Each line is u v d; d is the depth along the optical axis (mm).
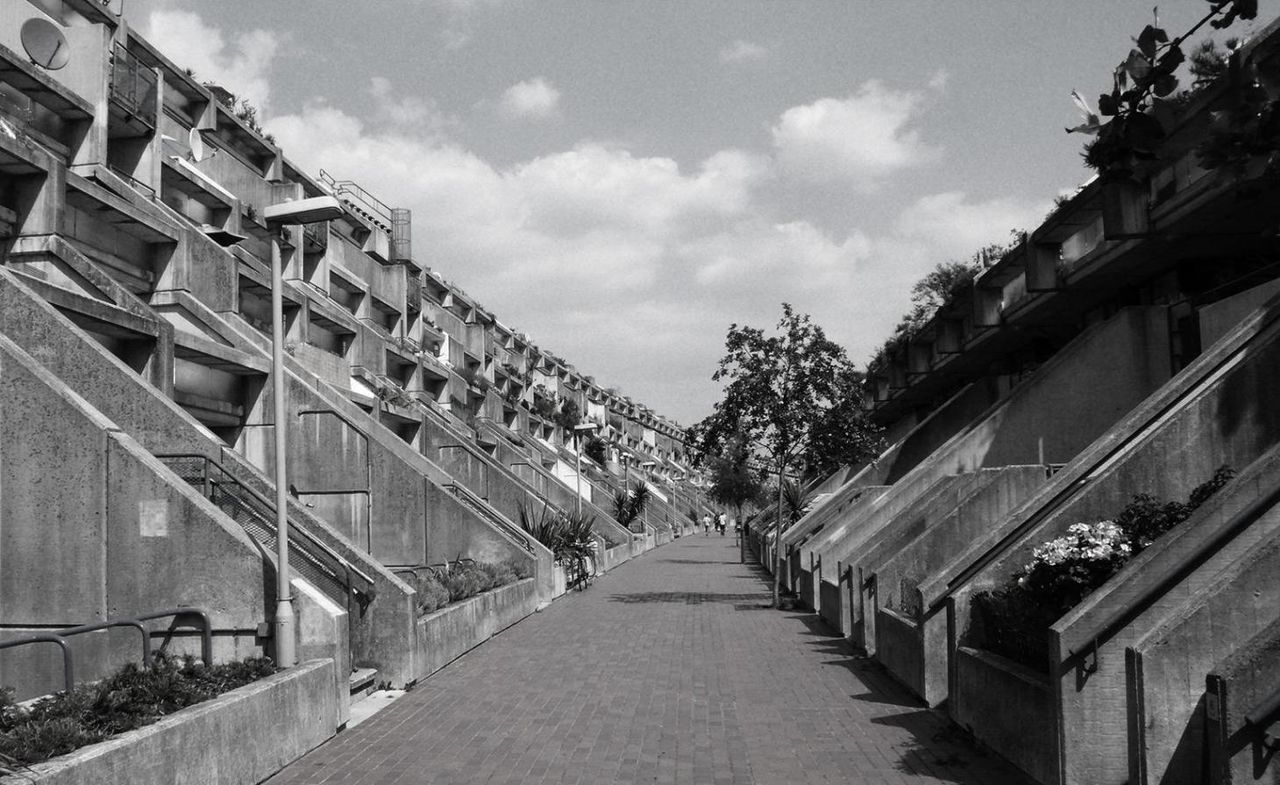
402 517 23672
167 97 36656
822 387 26312
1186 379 12062
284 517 11086
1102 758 7660
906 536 17234
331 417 23656
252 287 27672
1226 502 8062
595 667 15578
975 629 10805
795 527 30797
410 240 55062
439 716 11945
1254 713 5699
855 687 13633
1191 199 15148
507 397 70375
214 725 8258
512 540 24719
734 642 18500
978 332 26625
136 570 11375
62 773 6367
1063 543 9742
